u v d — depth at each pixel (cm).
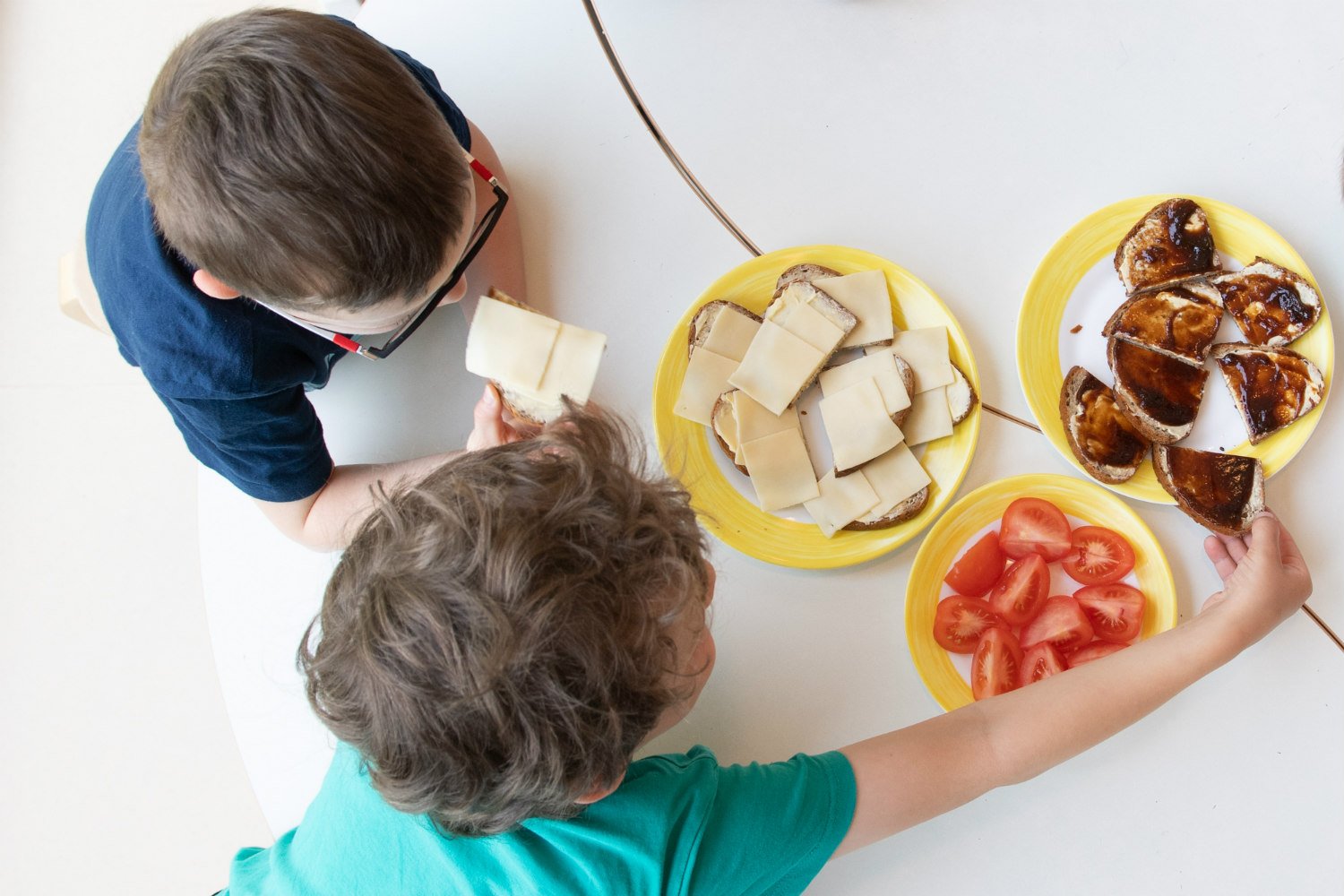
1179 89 108
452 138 86
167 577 195
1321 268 105
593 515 73
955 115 110
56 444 200
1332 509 101
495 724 68
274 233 78
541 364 102
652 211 113
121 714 192
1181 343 101
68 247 203
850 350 107
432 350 114
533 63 116
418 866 85
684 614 80
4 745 192
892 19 112
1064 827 97
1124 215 104
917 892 97
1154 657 94
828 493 104
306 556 109
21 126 209
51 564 196
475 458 80
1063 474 104
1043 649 101
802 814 89
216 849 187
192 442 108
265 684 105
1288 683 98
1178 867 95
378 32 120
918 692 101
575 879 83
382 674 70
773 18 113
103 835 189
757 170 112
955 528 103
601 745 72
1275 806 95
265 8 83
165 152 79
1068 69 109
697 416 106
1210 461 100
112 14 211
